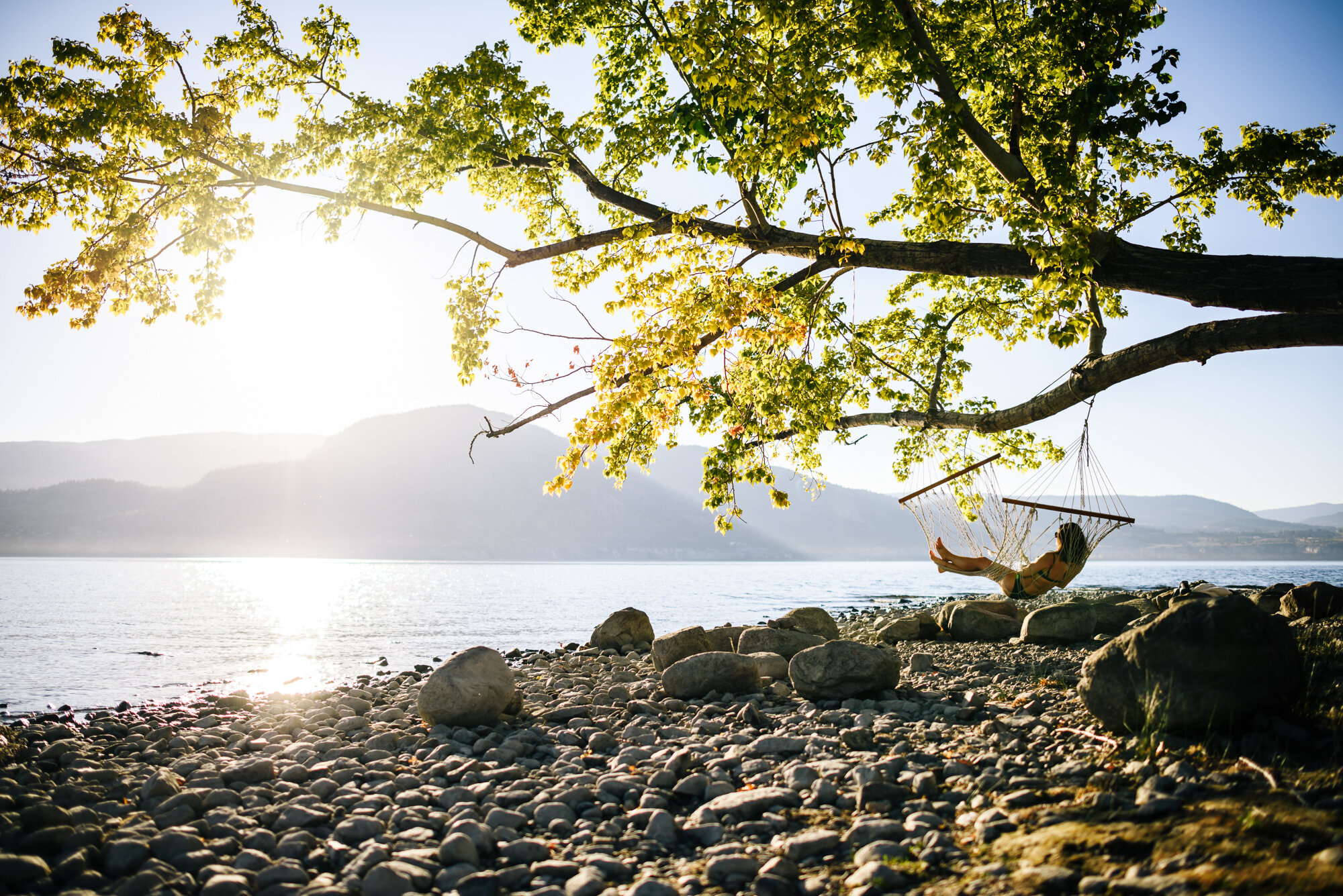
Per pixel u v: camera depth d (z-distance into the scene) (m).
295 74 12.20
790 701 10.04
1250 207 11.70
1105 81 10.30
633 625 19.67
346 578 96.44
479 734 9.34
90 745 9.61
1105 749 6.32
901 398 16.81
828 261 10.83
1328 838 4.03
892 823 5.14
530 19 12.76
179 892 4.88
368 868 5.16
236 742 10.04
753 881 4.61
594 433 9.30
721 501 10.53
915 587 70.62
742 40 9.84
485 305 11.73
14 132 11.14
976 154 12.95
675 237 10.13
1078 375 11.24
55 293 11.73
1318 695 6.72
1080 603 14.41
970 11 11.72
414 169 12.24
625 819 5.92
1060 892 3.91
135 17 11.48
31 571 94.69
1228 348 9.20
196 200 11.73
